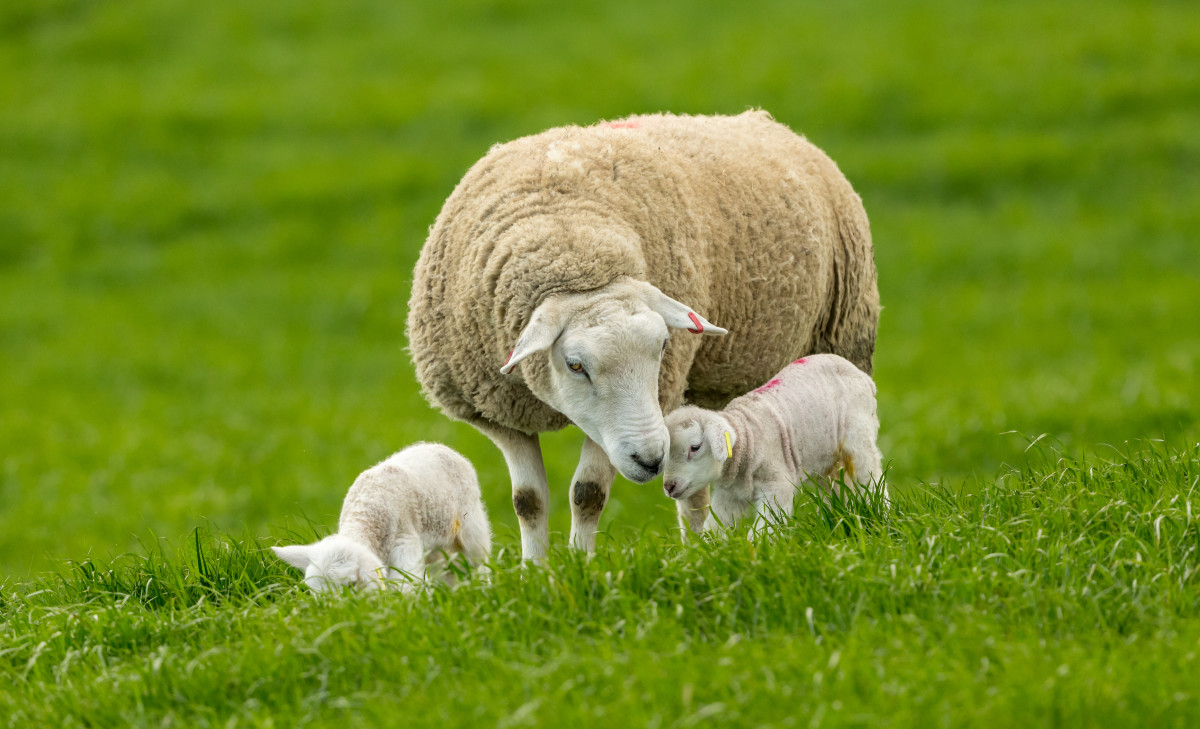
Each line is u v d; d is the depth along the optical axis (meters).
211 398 24.42
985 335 25.52
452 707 5.52
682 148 8.80
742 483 7.62
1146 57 37.09
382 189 34.19
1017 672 5.40
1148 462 7.55
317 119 38.19
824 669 5.53
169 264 31.95
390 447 19.56
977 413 17.08
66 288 31.16
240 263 31.80
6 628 7.23
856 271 9.98
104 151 37.22
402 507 8.20
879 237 30.83
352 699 5.80
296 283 30.45
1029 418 16.62
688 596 6.29
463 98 38.09
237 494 17.50
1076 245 29.69
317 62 42.06
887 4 42.94
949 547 6.60
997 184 32.72
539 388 7.57
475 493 8.99
